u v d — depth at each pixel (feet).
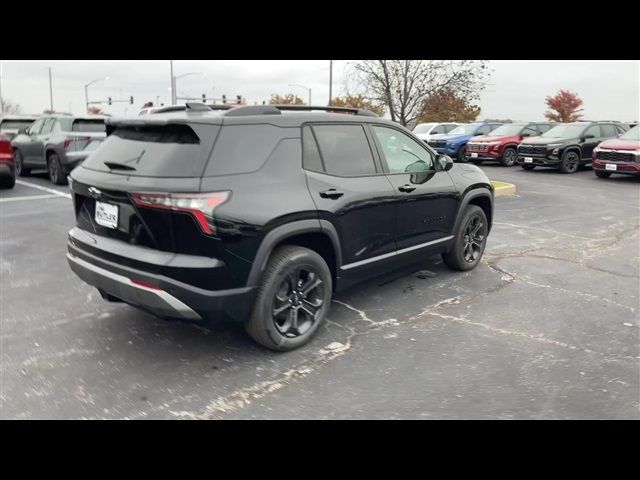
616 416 10.16
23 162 46.65
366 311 15.55
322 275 13.19
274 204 11.80
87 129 42.14
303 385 11.28
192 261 10.88
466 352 12.90
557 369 12.03
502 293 17.24
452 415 10.18
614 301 16.57
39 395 10.77
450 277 18.86
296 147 12.81
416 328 14.34
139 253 11.28
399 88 40.14
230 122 11.62
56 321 14.58
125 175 11.61
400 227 15.65
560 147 57.36
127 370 11.85
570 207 35.37
